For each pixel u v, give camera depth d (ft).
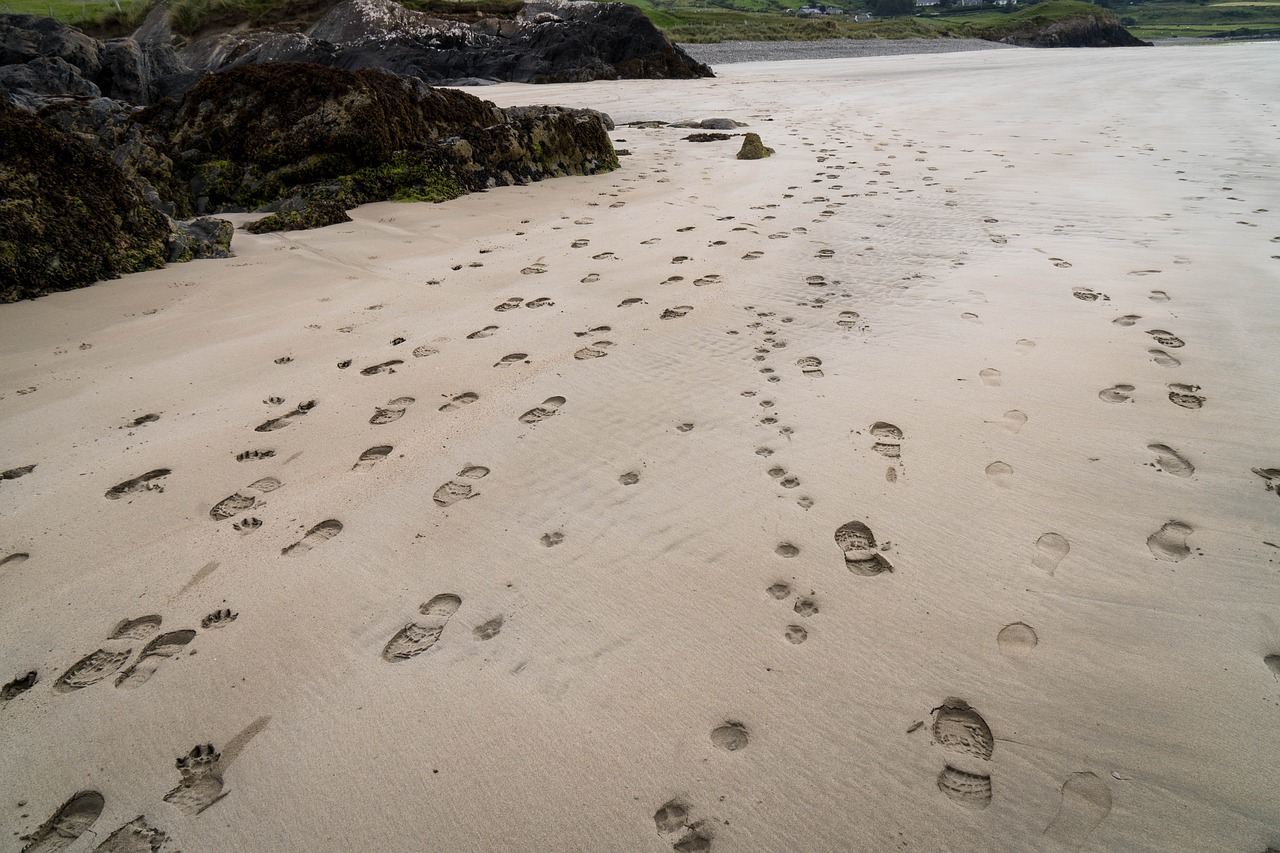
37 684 6.61
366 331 14.01
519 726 6.05
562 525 8.49
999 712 6.03
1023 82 61.36
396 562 7.98
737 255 17.83
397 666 6.68
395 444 10.18
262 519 8.73
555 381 11.80
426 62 92.73
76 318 15.01
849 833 5.17
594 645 6.82
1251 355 11.64
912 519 8.34
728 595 7.36
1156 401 10.49
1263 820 5.11
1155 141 32.09
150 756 5.93
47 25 66.28
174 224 19.39
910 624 6.93
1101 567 7.52
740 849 5.09
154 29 107.65
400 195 25.46
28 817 5.49
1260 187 22.74
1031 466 9.18
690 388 11.45
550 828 5.26
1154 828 5.10
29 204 16.58
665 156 33.55
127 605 7.47
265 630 7.13
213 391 11.75
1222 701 6.01
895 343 12.70
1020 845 5.05
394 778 5.67
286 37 96.32
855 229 19.81
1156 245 17.33
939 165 28.45
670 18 182.60
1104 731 5.82
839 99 54.70
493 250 19.13
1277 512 8.17
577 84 79.51
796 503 8.68
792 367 12.01
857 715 6.06
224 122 26.45
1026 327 13.08
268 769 5.79
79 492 9.25
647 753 5.79
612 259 17.89
